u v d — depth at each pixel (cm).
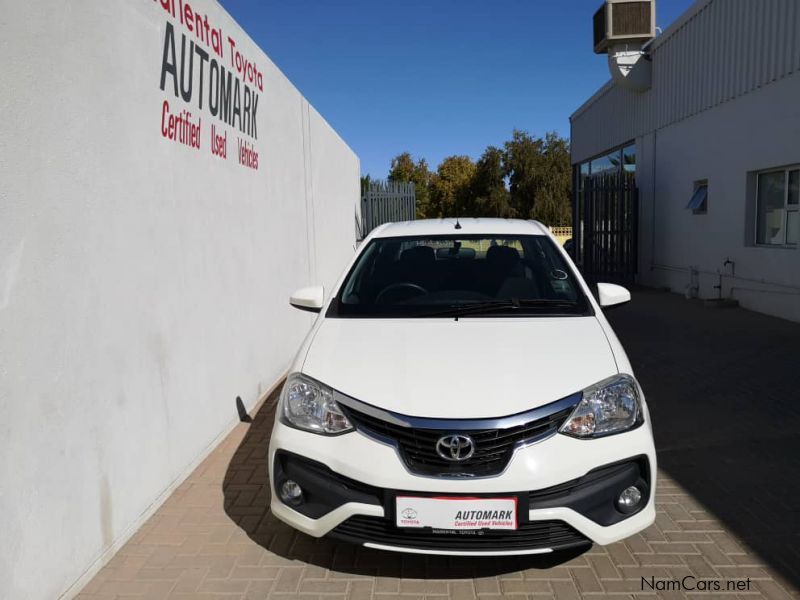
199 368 429
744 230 1011
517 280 401
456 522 265
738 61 1008
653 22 1342
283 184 663
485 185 4606
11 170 247
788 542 324
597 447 273
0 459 237
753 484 393
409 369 298
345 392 287
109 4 321
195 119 430
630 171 1561
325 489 278
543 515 265
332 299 392
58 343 272
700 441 466
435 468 268
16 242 248
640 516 284
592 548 320
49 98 271
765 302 961
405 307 377
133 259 340
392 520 269
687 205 1203
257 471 413
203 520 349
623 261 1477
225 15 493
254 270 558
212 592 284
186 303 409
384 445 272
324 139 889
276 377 625
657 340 812
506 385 284
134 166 343
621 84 1400
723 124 1063
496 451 268
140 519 341
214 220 463
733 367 666
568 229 3806
